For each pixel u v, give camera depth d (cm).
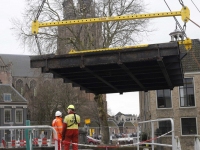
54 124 1252
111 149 2362
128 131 2780
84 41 3059
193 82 3525
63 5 2894
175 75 1405
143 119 4644
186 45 1173
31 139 1537
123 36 2805
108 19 1227
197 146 1443
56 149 901
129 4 2809
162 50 1048
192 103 3494
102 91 1714
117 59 1091
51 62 1162
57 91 6625
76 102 6906
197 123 3441
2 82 9294
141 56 1063
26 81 10088
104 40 2919
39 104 7275
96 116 7775
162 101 3572
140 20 2758
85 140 2452
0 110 6625
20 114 6869
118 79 1430
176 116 3497
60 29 2881
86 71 1250
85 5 2908
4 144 1686
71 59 1142
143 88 1623
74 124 1061
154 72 1262
